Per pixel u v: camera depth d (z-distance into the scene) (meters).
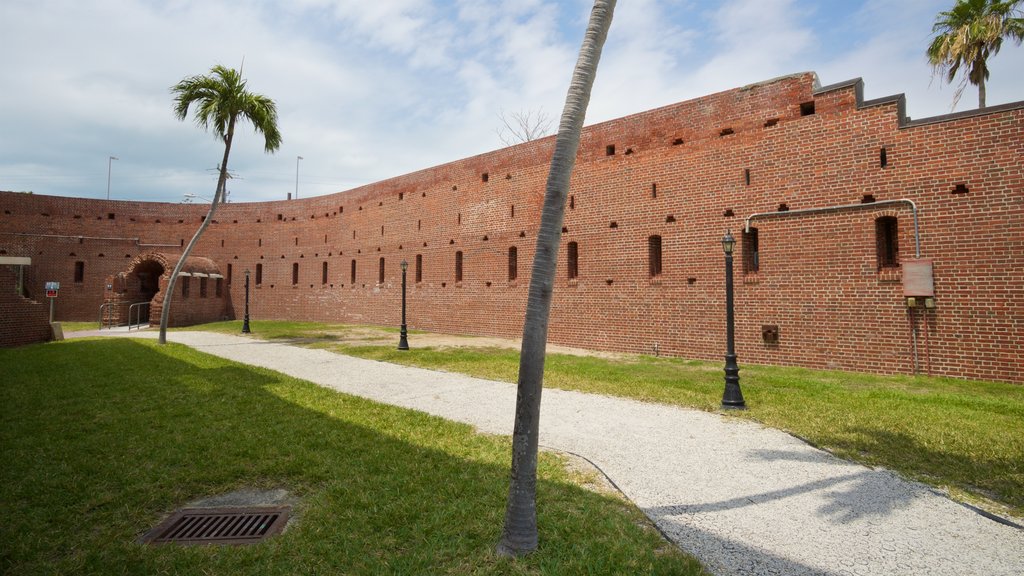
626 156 17.81
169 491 5.03
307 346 18.94
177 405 8.73
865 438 7.06
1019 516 4.78
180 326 29.88
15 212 32.47
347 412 8.45
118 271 34.53
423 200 26.67
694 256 15.98
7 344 17.56
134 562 3.71
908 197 12.46
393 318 28.23
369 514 4.54
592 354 16.89
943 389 10.65
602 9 4.21
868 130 13.09
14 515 4.41
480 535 4.19
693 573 3.67
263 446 6.46
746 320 14.86
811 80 14.06
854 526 4.58
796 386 10.93
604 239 18.27
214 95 18.66
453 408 9.22
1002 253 11.30
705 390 10.51
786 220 14.26
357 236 31.08
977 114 11.67
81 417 7.79
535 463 4.07
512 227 22.00
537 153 21.23
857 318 13.09
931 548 4.20
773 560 3.98
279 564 3.71
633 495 5.26
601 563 3.75
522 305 21.36
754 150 14.91
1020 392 10.25
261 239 35.59
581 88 4.13
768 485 5.54
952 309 11.83
